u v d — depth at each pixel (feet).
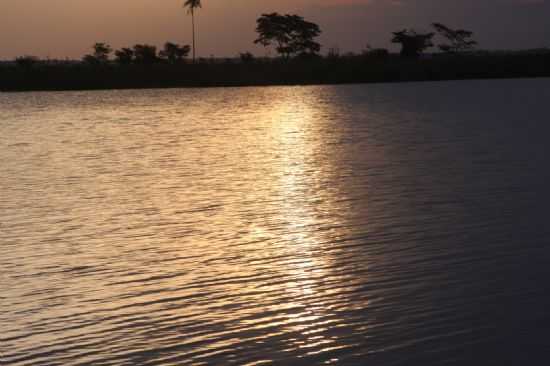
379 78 387.34
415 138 116.78
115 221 61.05
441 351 34.35
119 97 277.23
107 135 134.41
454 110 176.65
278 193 71.56
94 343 35.96
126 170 89.10
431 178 77.25
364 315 38.50
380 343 35.22
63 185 78.79
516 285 42.24
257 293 42.22
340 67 399.24
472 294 41.01
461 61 400.88
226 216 61.93
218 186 76.38
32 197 72.08
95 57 490.08
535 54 412.16
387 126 140.56
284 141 119.03
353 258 48.47
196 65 399.65
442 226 56.13
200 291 42.83
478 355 33.91
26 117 181.16
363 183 75.61
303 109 198.08
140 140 124.67
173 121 166.30
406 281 43.50
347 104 213.05
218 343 35.63
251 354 34.42
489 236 52.80
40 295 42.73
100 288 43.75
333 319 38.14
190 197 70.59
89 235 56.49
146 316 39.14
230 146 113.50
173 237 55.31
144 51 435.53
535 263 46.16
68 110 205.98
